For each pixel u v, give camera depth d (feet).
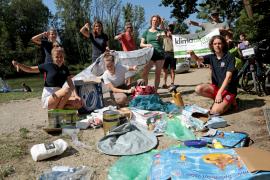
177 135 16.16
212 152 11.21
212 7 67.41
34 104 27.12
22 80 97.86
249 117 19.04
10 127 19.94
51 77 20.10
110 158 14.19
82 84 20.77
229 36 27.91
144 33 26.86
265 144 14.85
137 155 14.17
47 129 17.75
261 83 24.57
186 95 26.35
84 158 14.32
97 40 26.45
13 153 15.02
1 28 177.17
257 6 43.83
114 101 21.79
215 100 19.53
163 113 18.78
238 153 10.85
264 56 25.18
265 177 9.63
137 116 18.39
